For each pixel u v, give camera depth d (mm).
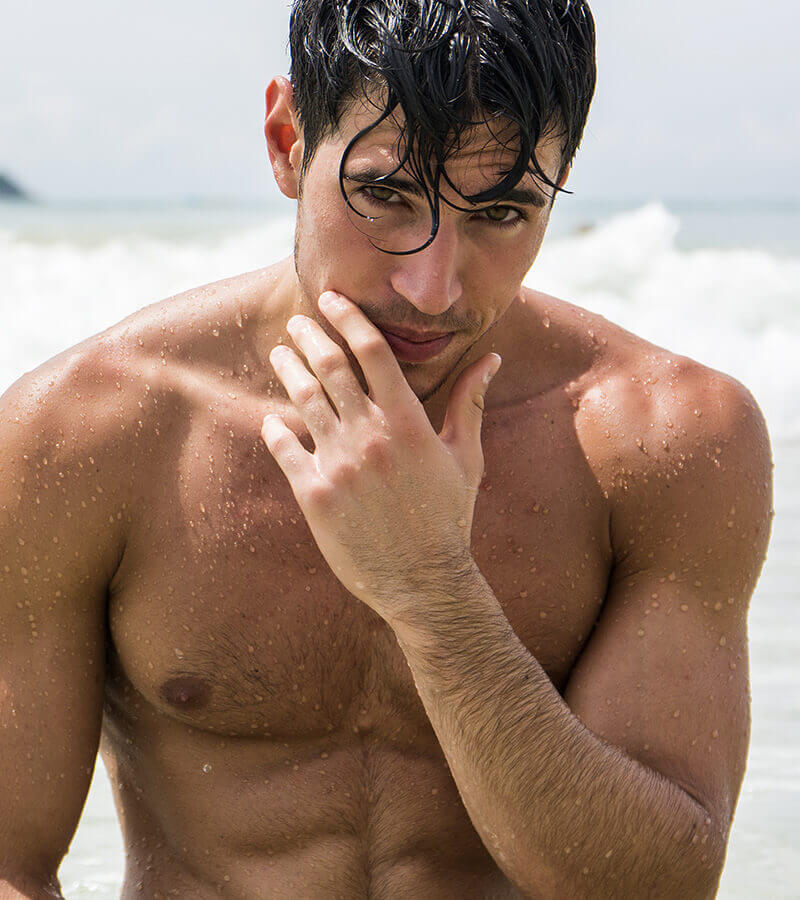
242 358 1590
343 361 1415
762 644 3014
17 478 1484
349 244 1343
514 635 1420
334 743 1545
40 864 1464
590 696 1495
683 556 1541
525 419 1600
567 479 1568
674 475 1555
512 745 1385
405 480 1388
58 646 1487
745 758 1531
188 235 11734
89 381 1534
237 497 1522
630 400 1607
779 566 3637
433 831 1547
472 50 1234
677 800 1423
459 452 1425
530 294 1683
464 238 1313
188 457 1531
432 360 1396
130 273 10555
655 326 9969
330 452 1407
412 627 1400
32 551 1478
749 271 10680
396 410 1389
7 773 1448
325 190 1353
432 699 1417
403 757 1542
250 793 1548
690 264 10562
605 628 1541
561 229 13883
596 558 1560
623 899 1424
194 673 1516
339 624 1507
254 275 1652
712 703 1496
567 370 1646
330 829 1540
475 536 1537
